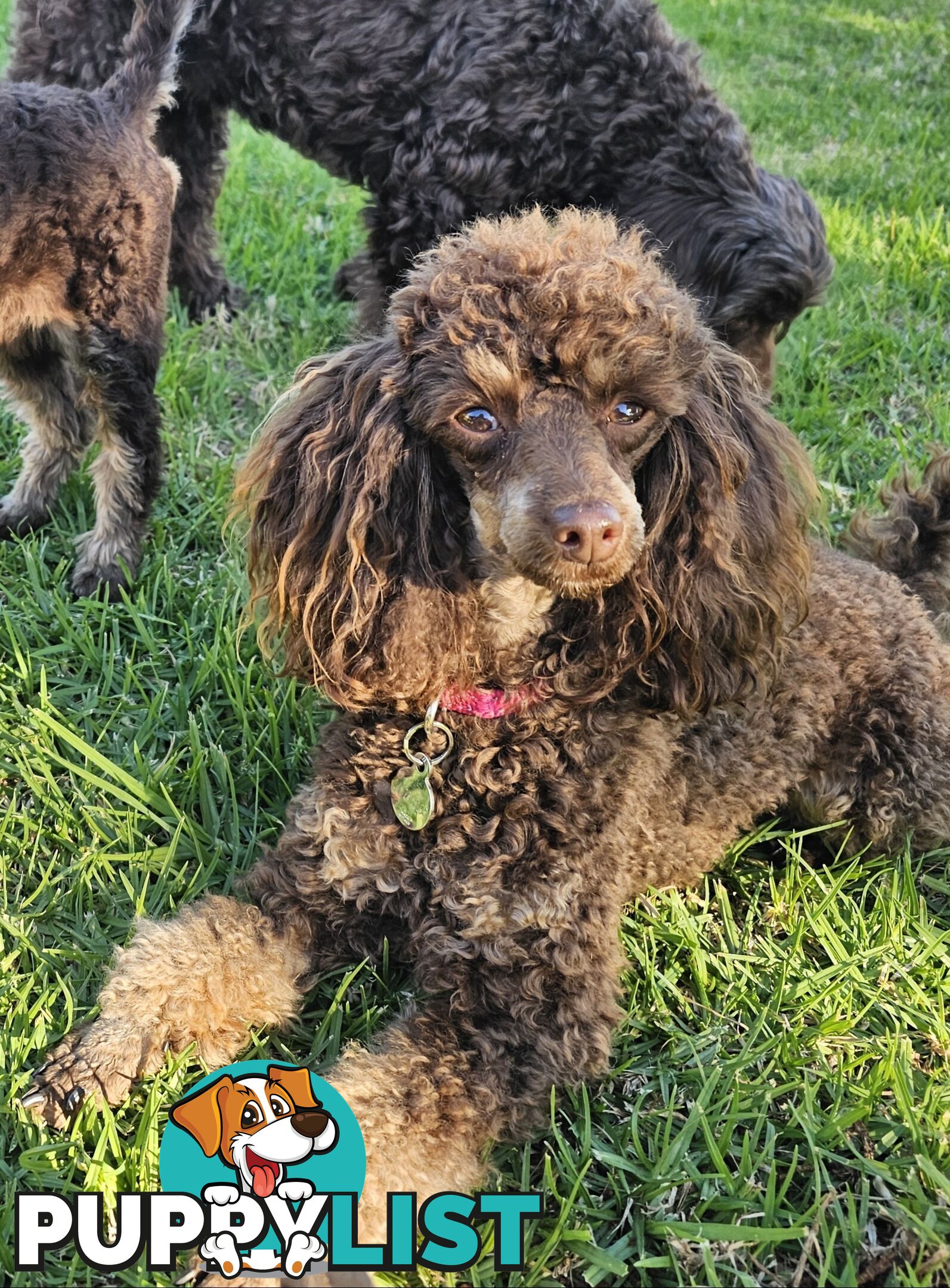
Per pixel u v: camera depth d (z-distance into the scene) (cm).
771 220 89
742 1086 49
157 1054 48
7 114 69
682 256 90
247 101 97
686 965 56
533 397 45
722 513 52
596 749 51
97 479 78
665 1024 52
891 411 98
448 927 49
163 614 74
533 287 45
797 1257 45
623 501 44
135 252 74
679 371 48
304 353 98
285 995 50
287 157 135
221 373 95
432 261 50
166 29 76
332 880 51
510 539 44
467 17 88
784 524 56
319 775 54
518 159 89
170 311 104
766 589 55
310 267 112
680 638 53
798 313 92
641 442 48
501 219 58
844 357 103
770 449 56
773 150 149
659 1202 46
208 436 89
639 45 88
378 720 53
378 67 91
